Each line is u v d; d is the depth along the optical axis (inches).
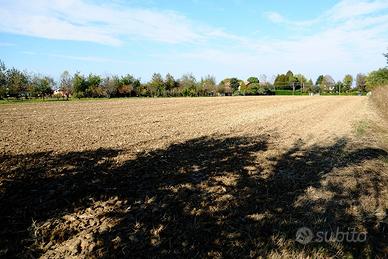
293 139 564.1
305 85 4739.2
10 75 2031.3
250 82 5088.6
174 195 283.3
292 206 262.8
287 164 390.9
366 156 443.5
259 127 716.0
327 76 4879.4
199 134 604.7
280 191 296.7
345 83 4699.8
